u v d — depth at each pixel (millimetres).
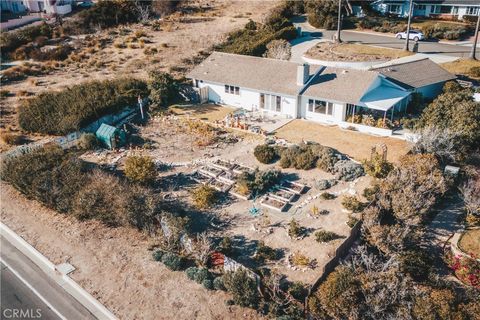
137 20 89875
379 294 26406
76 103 51188
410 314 26109
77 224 35375
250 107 54281
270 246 32344
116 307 27828
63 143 46062
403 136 45781
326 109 49281
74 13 96312
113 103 51344
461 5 81500
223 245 31578
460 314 26125
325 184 38438
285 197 37375
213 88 56125
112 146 45906
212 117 52500
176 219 32656
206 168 42000
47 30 80250
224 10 95438
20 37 76938
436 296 27125
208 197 36469
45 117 49594
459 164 40844
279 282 28750
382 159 39406
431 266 30922
